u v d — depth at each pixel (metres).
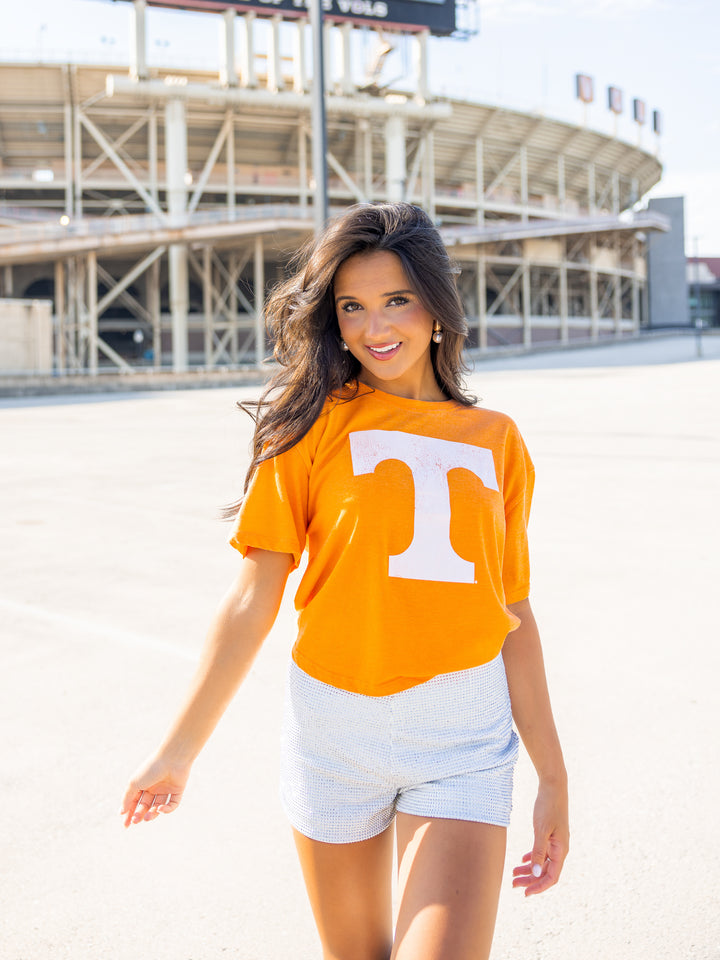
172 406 26.48
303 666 1.70
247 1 53.97
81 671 4.61
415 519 1.64
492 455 1.75
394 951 1.43
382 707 1.64
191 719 1.60
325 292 1.73
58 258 53.62
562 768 1.81
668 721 3.84
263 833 3.01
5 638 5.18
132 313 72.00
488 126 68.38
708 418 17.61
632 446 13.65
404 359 1.73
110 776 3.42
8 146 60.50
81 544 7.71
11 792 3.30
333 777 1.67
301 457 1.67
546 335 75.94
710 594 5.83
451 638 1.64
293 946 2.42
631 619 5.33
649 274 100.31
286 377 1.74
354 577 1.63
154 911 2.58
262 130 60.66
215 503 9.59
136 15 53.84
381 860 1.72
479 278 70.00
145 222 53.78
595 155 79.06
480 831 1.57
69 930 2.49
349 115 59.03
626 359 51.62
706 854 2.83
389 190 60.28
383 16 56.28
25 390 34.66
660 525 8.07
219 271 68.44
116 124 58.78
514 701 1.84
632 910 2.56
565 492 9.88
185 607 5.77
